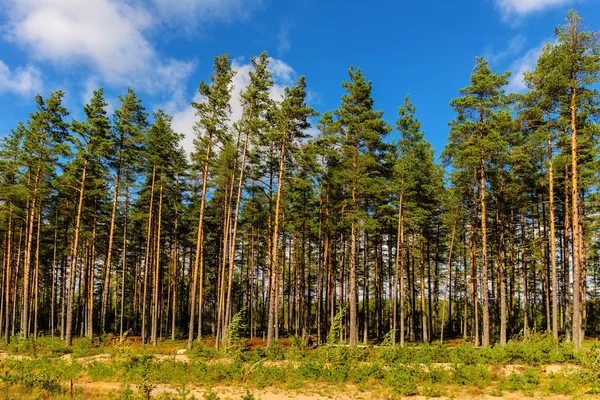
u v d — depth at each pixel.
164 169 28.55
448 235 34.22
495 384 13.45
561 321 32.31
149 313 38.72
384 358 17.36
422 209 26.73
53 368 16.06
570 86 18.95
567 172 22.86
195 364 16.59
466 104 22.33
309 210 33.34
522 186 25.27
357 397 12.23
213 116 24.52
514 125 21.98
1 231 34.81
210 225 35.66
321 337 30.44
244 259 40.47
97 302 42.91
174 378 14.88
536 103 21.30
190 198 35.25
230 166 26.47
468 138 22.50
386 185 25.38
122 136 28.06
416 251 29.33
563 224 28.59
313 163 25.50
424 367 15.45
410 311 35.72
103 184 27.83
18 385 12.10
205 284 39.09
